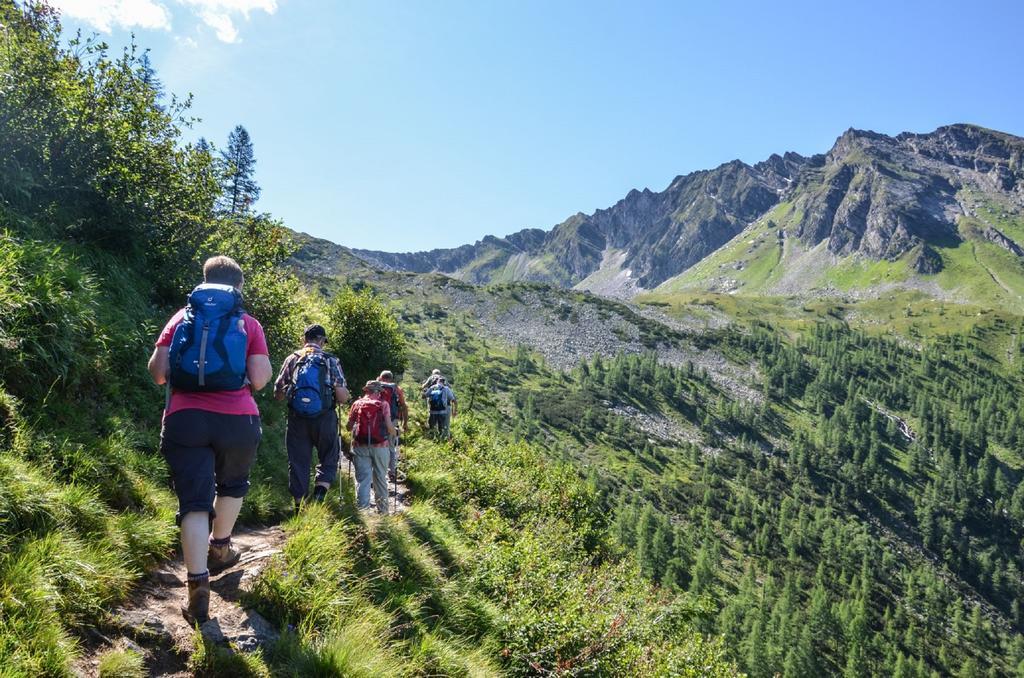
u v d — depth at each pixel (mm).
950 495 176000
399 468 12641
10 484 3916
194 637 3705
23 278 6191
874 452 186125
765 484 162750
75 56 10023
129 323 8305
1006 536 167500
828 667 96000
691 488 150375
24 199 8617
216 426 3814
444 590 6387
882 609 121500
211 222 12281
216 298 3949
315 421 7129
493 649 6133
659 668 8062
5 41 9031
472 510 11828
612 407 185375
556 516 15836
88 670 3178
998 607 142125
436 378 17797
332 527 6109
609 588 9844
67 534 3982
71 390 6086
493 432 25297
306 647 4062
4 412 4949
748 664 81000
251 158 74875
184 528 3762
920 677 97438
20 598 3201
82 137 9422
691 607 11883
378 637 4629
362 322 22484
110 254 9859
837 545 137125
